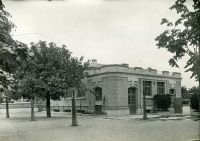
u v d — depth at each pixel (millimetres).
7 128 21016
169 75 45844
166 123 23469
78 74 32156
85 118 31297
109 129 19156
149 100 41844
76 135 16047
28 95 30328
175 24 9164
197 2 7215
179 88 48000
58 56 31594
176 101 41688
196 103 34781
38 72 30844
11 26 6816
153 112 41281
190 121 25094
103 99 37781
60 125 22828
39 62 30719
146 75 41438
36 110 52656
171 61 9594
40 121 27625
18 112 51531
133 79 39312
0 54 4812
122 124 23156
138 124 22953
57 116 35625
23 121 28141
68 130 18906
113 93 36625
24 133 17547
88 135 15914
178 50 9359
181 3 8320
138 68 40312
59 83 30750
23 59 5141
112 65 37000
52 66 31484
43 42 31750
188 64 9414
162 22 9328
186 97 56094
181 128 18938
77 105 43438
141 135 15422
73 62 31938
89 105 40812
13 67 5234
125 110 37156
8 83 5703
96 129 19266
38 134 16906
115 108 36281
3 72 5391
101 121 26703
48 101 34094
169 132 16562
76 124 22250
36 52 30594
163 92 44875
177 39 9383
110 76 36969
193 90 40406
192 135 14531
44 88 30562
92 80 40406
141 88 40438
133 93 39812
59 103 48781
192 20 8305
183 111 45469
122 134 16094
